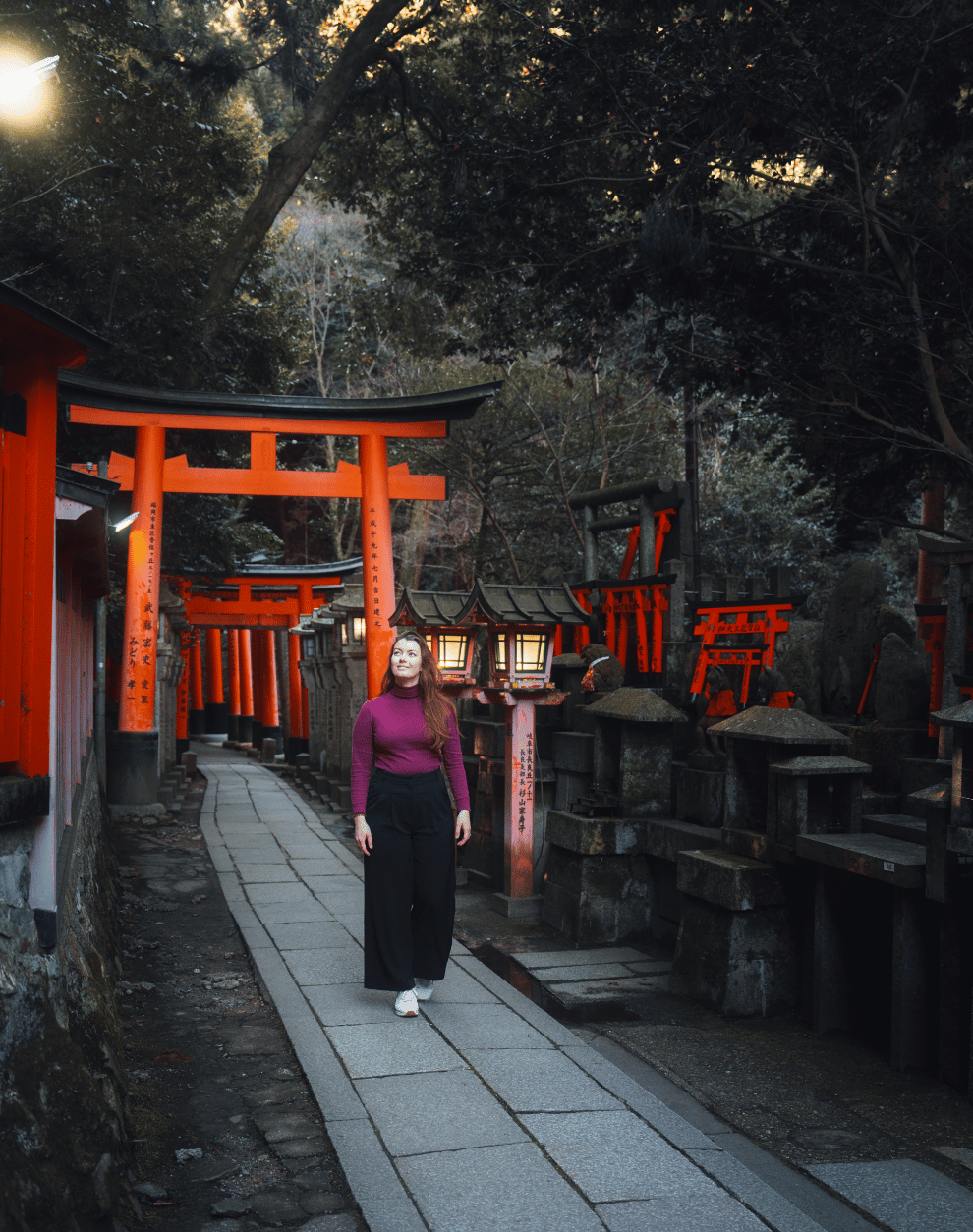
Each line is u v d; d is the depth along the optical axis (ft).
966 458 27.58
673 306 37.58
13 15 25.52
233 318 44.88
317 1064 12.54
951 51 26.50
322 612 46.39
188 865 26.86
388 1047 13.14
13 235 32.19
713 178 31.94
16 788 8.54
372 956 14.30
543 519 63.87
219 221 48.16
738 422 53.83
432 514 74.64
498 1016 14.47
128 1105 10.85
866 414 28.40
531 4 35.24
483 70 42.24
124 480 34.65
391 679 14.24
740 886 16.40
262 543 62.23
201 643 103.65
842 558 63.62
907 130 29.78
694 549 31.27
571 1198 9.32
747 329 32.60
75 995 10.59
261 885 24.36
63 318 9.05
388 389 70.18
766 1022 16.43
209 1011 15.38
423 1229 8.72
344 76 45.47
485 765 27.53
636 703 21.21
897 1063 14.19
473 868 28.09
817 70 25.58
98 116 30.73
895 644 20.70
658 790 21.75
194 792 46.06
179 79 52.11
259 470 34.60
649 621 28.86
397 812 14.21
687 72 29.50
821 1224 9.87
